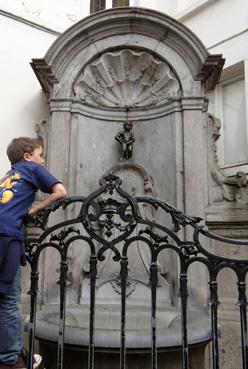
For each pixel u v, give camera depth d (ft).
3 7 16.07
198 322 9.43
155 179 14.56
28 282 12.89
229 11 17.51
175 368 8.41
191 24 19.08
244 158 16.83
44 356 9.09
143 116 15.34
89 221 6.95
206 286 12.39
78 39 14.20
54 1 17.63
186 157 13.48
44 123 14.42
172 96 14.14
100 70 14.90
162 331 8.17
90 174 14.65
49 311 11.09
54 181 7.16
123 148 14.78
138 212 6.89
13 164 7.69
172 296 12.98
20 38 16.43
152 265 6.80
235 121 17.43
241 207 12.98
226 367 12.14
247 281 12.56
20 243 6.72
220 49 17.69
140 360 7.98
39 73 14.07
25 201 7.06
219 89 18.08
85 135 14.71
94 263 6.89
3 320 6.74
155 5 20.88
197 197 13.14
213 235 6.69
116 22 14.24
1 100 15.64
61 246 7.09
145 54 14.67
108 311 11.78
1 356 6.70
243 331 6.39
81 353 8.16
